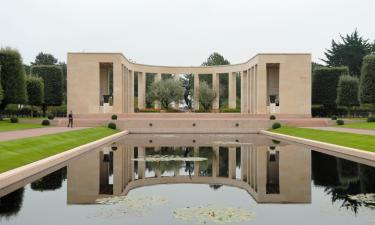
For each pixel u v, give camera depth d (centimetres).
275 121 4681
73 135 3016
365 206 1140
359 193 1305
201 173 1764
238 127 4684
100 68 6194
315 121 4656
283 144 2980
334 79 6266
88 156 2255
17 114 5997
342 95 5822
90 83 5419
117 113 5375
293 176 1638
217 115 5416
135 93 9631
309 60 5478
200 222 995
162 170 1839
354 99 5809
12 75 4850
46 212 1080
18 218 1018
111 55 5406
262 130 4559
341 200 1214
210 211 1101
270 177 1634
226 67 6688
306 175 1655
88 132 3453
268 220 1012
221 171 1812
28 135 2775
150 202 1209
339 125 4575
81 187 1415
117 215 1057
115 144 3003
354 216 1039
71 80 5416
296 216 1048
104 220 1008
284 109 5484
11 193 1301
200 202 1214
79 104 5419
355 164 1909
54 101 6259
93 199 1238
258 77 5456
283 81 5484
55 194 1299
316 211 1095
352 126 4238
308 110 5481
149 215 1059
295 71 5475
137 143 3091
